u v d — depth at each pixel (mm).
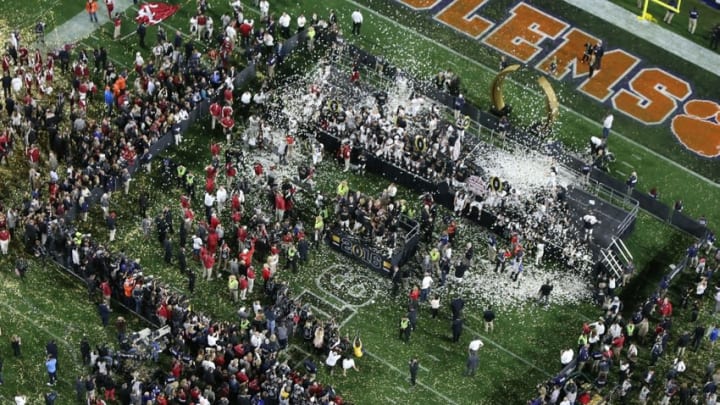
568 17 103625
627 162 94812
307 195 90688
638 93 99000
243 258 84500
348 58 98938
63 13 101250
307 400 78062
